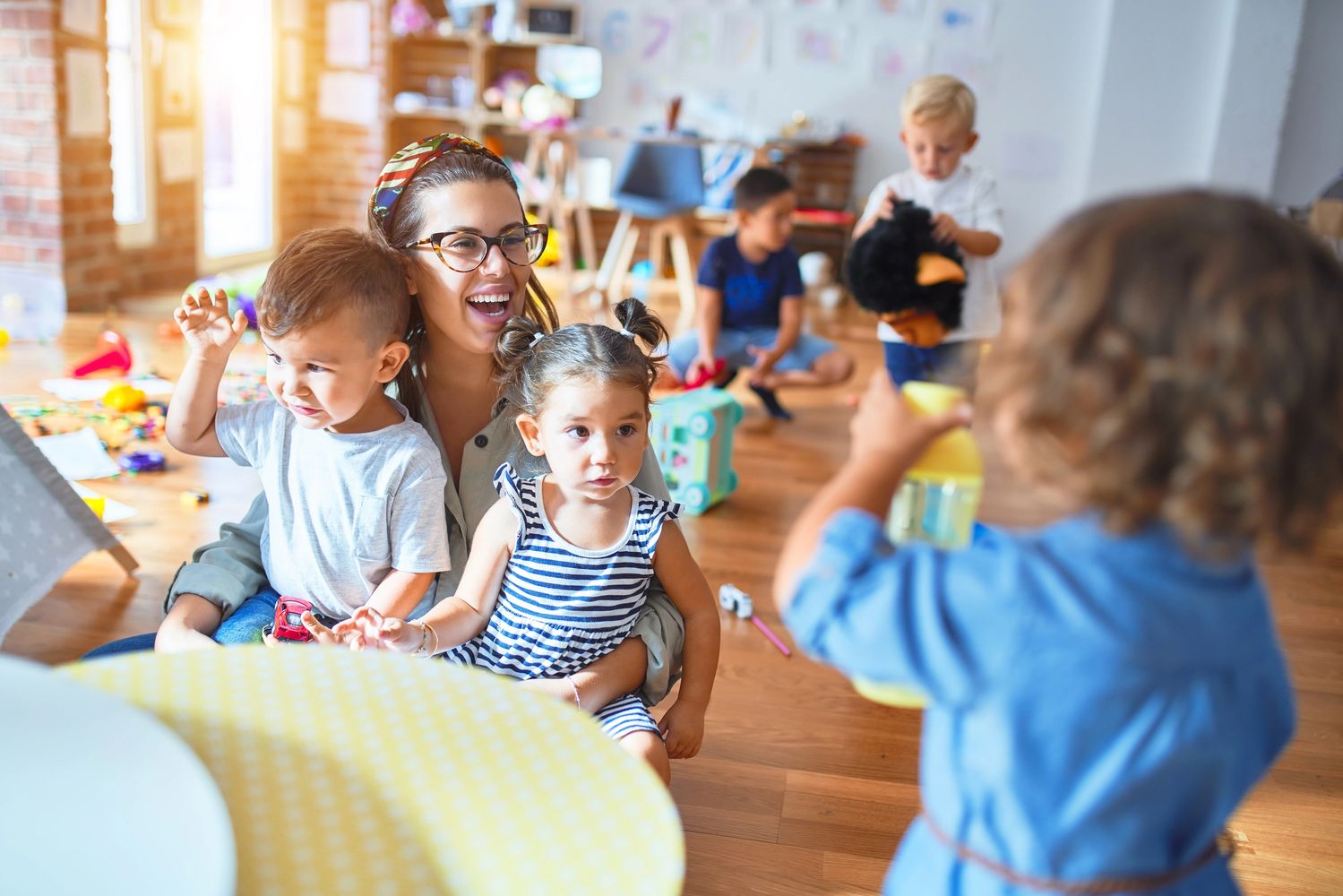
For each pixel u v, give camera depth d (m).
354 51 6.30
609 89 6.64
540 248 1.54
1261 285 0.57
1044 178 6.50
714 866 1.43
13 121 4.21
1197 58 6.18
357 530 1.40
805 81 6.52
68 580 2.11
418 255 1.42
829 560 0.70
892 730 1.80
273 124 6.12
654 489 1.52
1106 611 0.63
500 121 6.16
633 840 0.69
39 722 0.69
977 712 0.67
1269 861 1.51
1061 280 0.61
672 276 6.43
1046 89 6.39
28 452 1.78
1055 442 0.62
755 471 3.09
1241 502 0.58
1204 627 0.64
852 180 6.48
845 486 0.75
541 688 1.34
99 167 4.53
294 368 1.32
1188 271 0.58
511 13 6.27
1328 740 1.85
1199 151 6.28
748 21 6.47
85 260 4.49
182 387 1.44
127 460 2.69
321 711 0.81
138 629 1.95
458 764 0.76
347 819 0.70
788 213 3.50
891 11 6.38
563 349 1.31
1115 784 0.65
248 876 0.65
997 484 2.95
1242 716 0.68
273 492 1.44
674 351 3.71
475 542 1.41
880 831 1.53
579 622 1.36
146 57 4.97
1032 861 0.68
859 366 4.49
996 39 6.36
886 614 0.67
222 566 1.48
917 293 2.80
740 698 1.87
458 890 0.65
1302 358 0.57
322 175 6.54
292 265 1.30
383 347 1.36
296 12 6.18
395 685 0.84
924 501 0.84
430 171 1.43
